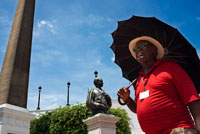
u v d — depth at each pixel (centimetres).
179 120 157
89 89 830
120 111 1648
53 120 1598
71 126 1512
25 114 1002
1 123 876
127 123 1630
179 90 159
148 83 180
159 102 166
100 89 839
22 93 1133
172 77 165
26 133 987
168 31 184
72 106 1602
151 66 194
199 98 147
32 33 1353
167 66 173
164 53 202
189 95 149
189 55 196
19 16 1307
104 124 696
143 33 198
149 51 195
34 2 1428
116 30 220
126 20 200
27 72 1223
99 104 767
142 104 180
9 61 1161
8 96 1034
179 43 191
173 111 159
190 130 150
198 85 213
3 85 1090
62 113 1582
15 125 938
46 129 1644
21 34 1245
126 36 220
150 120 170
